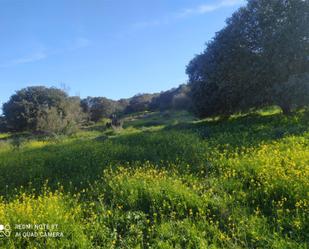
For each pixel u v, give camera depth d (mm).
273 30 19062
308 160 9406
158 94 67812
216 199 7617
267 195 7734
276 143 12102
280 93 18797
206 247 5906
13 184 10336
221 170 9773
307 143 11938
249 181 8680
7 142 24594
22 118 49875
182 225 6707
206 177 9250
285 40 18547
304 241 6031
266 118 19969
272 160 9609
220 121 22734
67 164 11969
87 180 9875
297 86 17594
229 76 20625
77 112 44281
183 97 47438
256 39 19719
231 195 7965
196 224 6820
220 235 6285
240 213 7062
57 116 30078
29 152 16312
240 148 12242
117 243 6434
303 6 18641
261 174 8688
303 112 19219
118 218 7160
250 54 19891
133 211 7516
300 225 6410
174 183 8547
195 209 7398
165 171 9812
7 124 51562
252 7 20141
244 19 20219
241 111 22484
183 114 40531
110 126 33562
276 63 18766
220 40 21219
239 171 9375
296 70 19078
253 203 7566
